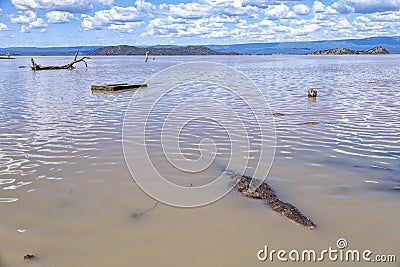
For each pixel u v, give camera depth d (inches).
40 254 221.8
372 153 410.6
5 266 210.4
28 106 763.4
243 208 281.9
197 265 213.0
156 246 230.7
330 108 713.6
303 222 256.8
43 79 1540.4
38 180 331.3
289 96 904.9
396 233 245.4
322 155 404.5
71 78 1611.7
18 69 2443.4
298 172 352.5
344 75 1656.0
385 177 337.4
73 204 285.1
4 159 390.0
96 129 534.0
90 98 898.7
